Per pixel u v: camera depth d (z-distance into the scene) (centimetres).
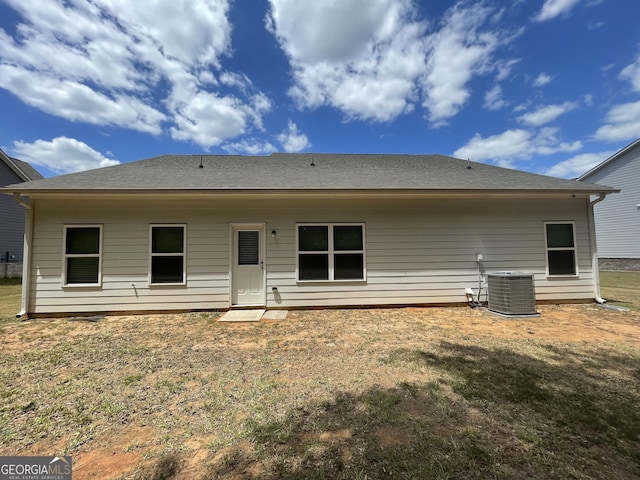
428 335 508
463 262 744
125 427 246
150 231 685
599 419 248
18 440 229
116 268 673
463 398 287
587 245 761
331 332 530
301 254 720
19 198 630
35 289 652
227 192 659
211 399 293
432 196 733
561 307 719
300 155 1088
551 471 187
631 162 1734
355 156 1102
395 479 180
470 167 959
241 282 712
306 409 270
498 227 752
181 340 490
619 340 472
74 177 707
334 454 206
